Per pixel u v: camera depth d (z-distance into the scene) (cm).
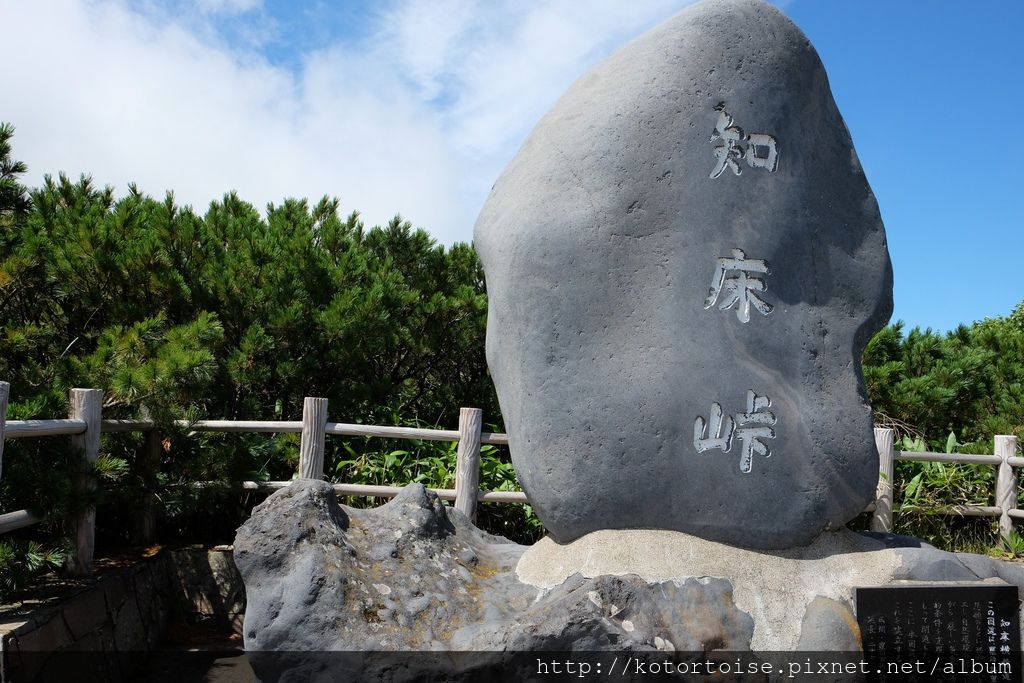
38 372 448
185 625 485
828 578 313
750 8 354
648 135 342
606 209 339
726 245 336
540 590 327
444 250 779
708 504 319
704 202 338
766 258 337
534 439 337
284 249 646
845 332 340
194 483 490
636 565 312
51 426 378
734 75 345
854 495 325
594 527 329
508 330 353
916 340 830
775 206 340
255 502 577
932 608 304
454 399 706
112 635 400
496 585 340
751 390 326
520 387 343
